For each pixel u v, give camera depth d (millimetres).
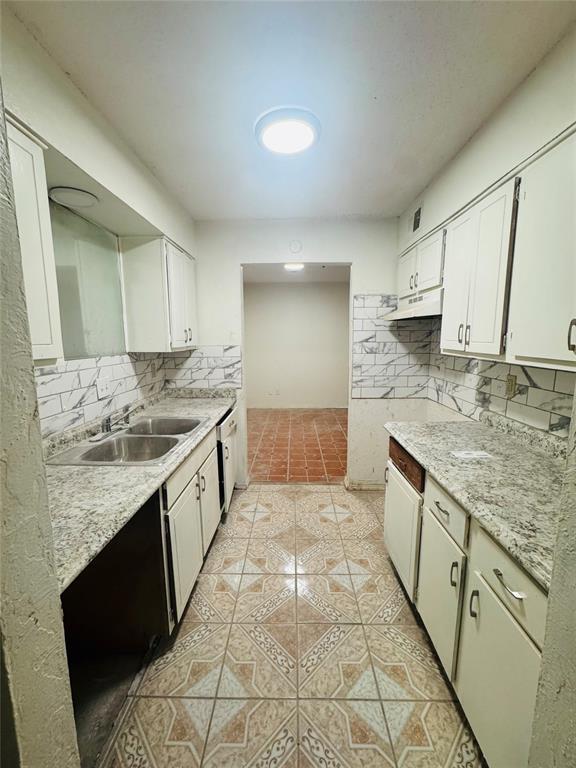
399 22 979
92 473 1274
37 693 529
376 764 1013
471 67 1136
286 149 1604
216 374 2787
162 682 1266
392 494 1786
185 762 1021
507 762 840
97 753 1046
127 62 1098
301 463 3535
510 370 1665
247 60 1104
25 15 929
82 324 1726
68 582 709
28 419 502
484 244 1428
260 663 1339
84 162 1240
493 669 909
